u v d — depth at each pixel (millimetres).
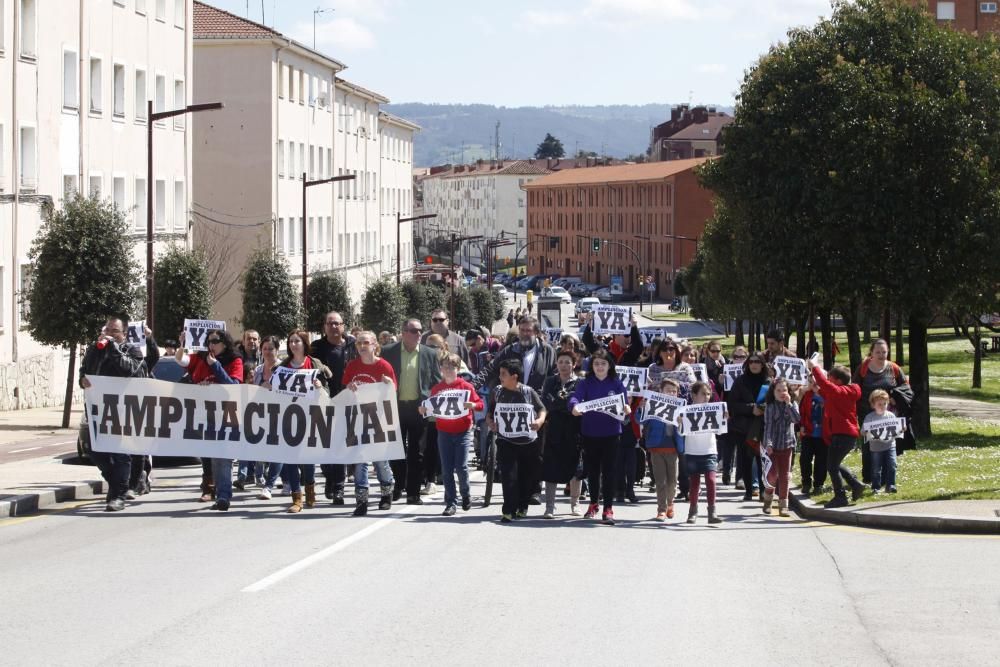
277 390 16094
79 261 33594
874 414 17516
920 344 33625
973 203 32594
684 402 15664
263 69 71062
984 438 31188
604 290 153500
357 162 94250
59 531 14070
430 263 143750
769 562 12328
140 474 18031
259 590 10398
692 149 191000
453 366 15875
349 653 8195
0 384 38812
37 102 41500
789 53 36094
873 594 10508
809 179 34625
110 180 47875
